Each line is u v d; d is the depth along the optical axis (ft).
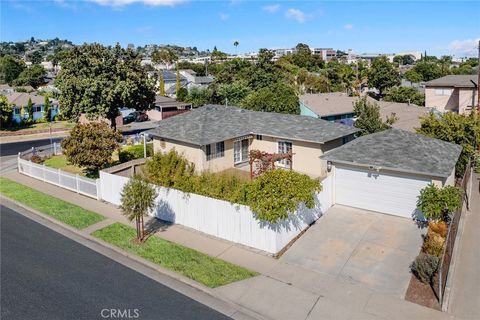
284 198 46.75
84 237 54.34
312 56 373.61
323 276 42.09
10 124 165.48
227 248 49.19
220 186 54.03
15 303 37.73
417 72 289.53
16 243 52.34
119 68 121.80
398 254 45.88
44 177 82.99
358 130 85.92
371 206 59.31
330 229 53.11
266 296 38.68
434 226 46.70
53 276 43.06
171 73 303.68
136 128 161.58
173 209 57.67
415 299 37.27
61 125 170.50
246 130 89.56
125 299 38.37
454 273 41.27
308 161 83.10
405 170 54.13
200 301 38.09
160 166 59.82
